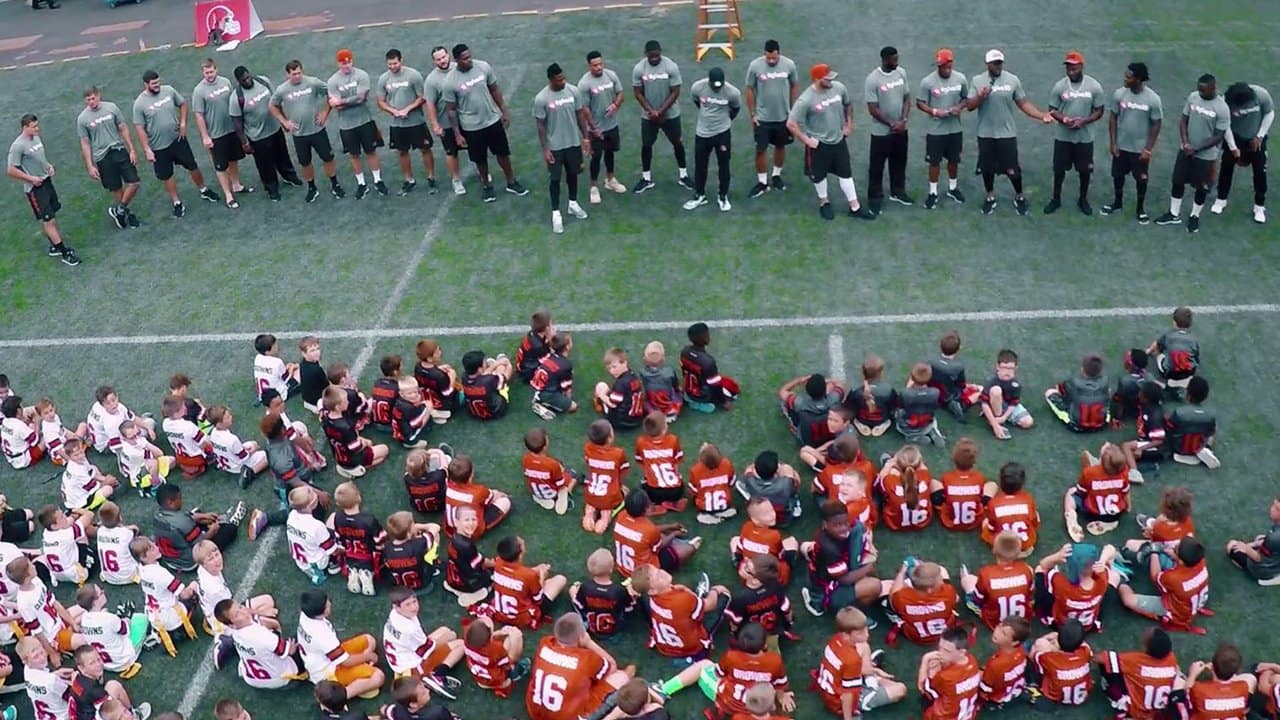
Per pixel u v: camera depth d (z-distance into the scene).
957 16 23.38
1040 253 16.34
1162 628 10.77
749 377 14.34
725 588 11.16
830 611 11.02
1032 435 13.15
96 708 10.34
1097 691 10.27
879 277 16.06
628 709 9.19
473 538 12.13
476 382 13.69
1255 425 13.09
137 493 13.62
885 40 22.58
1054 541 11.77
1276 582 11.11
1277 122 19.16
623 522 11.34
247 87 18.53
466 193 19.09
